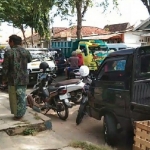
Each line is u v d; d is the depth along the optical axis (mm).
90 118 7445
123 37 25531
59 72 17734
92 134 6062
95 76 6004
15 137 4949
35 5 19516
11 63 5285
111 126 5211
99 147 4582
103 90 5570
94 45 15859
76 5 19422
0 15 17375
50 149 4371
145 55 5086
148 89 4996
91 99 6062
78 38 20094
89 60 15164
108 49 16109
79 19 19875
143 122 4094
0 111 6461
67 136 5898
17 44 5430
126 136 5660
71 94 7746
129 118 4852
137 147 3994
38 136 5055
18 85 5355
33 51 14219
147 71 5039
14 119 5602
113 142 5230
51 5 18750
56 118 7523
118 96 5109
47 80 8281
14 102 5512
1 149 4316
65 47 20719
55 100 7496
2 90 12469
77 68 12758
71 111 8211
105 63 5742
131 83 4867
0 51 19266
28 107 7094
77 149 4410
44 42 33062
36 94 8422
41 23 28031
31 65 12664
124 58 5199
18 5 18750
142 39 24891
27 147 4430
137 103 4652
